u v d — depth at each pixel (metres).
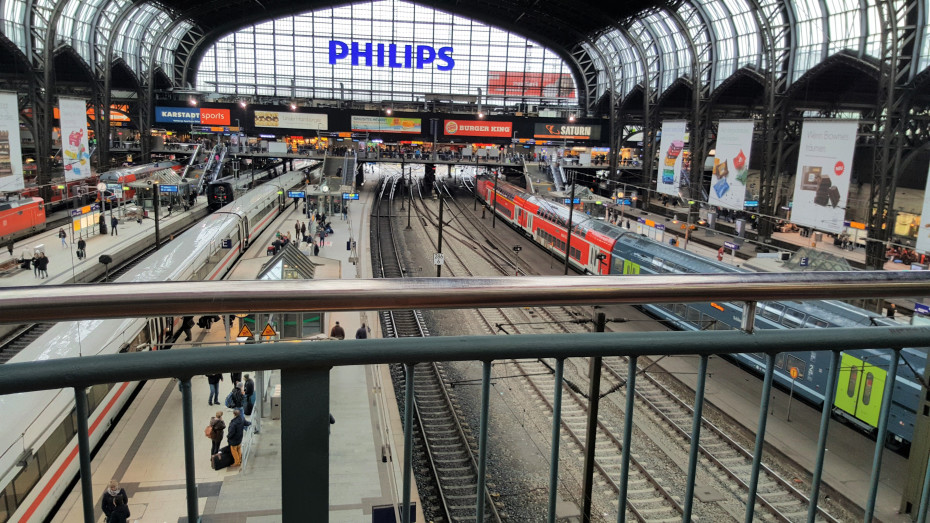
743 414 15.95
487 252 36.78
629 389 1.90
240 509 9.18
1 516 9.16
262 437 11.90
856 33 33.88
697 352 1.90
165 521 9.59
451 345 1.70
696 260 22.91
